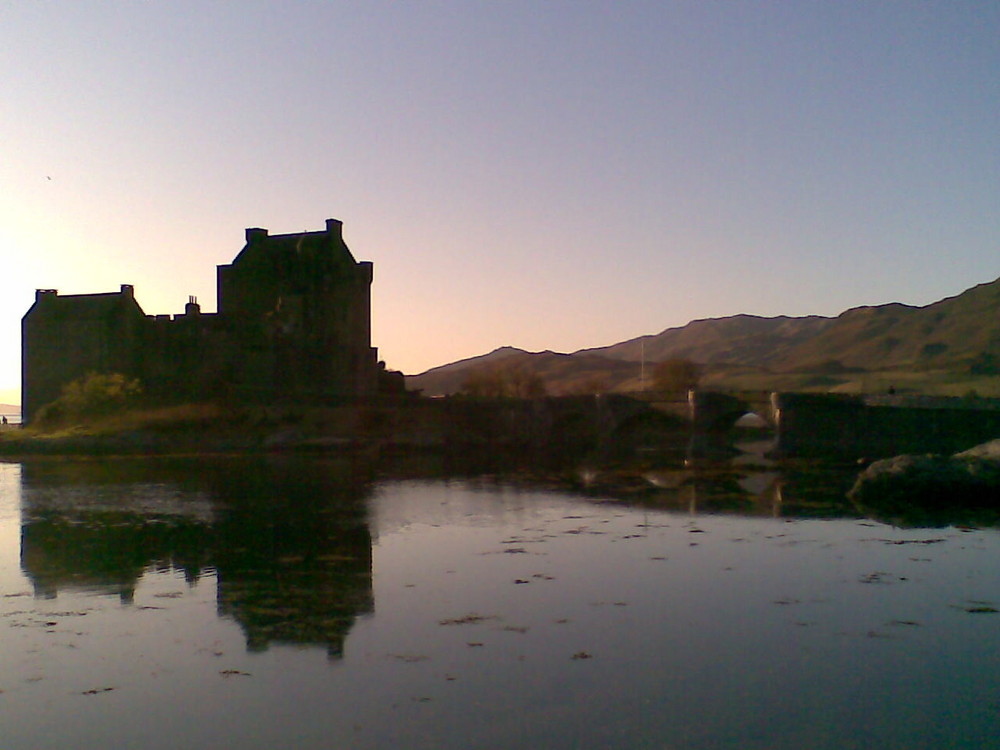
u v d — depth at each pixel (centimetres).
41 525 4369
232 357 11019
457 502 5250
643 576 3108
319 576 3147
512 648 2291
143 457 8750
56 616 2645
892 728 1806
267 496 5591
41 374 11050
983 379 17225
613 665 2161
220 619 2591
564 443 10425
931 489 5081
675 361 17175
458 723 1833
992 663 2175
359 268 12112
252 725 1839
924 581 3020
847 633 2416
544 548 3666
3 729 1838
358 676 2098
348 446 9481
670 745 1733
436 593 2872
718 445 9756
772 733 1784
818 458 8306
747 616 2580
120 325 10938
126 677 2116
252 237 11925
